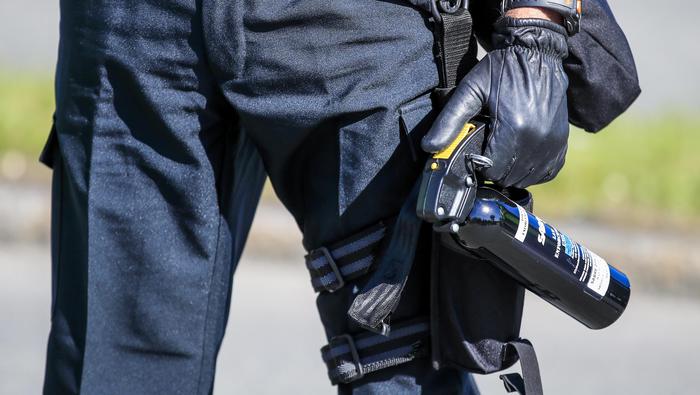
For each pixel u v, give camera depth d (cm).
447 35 523
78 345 571
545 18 516
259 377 1158
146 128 548
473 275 533
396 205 527
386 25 518
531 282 536
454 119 502
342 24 515
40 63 2695
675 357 1354
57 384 580
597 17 557
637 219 1773
